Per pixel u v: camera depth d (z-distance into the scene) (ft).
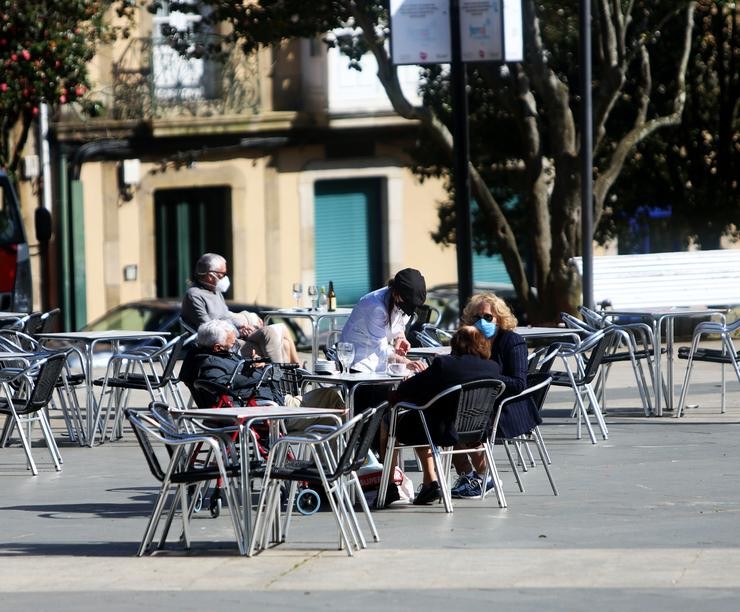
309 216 247.91
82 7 183.73
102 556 67.31
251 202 245.24
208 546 69.26
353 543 69.15
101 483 89.81
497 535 70.79
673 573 60.85
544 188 186.80
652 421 112.47
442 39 134.31
